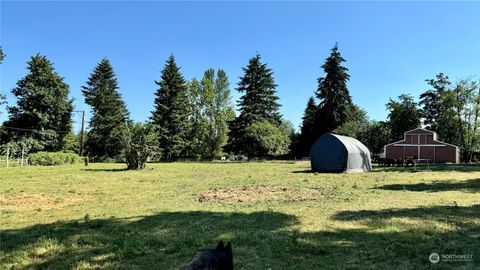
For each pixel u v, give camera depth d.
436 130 66.44
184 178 24.25
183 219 10.40
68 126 65.81
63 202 13.90
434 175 25.39
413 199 13.48
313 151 30.67
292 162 53.94
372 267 6.28
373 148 74.94
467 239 7.77
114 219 10.55
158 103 67.38
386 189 16.78
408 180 21.50
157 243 7.80
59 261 6.82
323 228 8.99
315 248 7.31
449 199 13.41
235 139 66.62
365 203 12.65
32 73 60.88
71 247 7.62
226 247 4.50
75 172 29.83
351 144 30.44
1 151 57.56
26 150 58.41
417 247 7.27
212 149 73.44
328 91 62.53
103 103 69.94
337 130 60.34
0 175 26.02
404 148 55.28
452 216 10.16
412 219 9.80
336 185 18.78
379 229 8.75
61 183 20.45
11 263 6.77
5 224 10.05
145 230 9.14
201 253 4.27
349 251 7.16
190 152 69.69
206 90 72.75
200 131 71.00
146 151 34.84
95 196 15.48
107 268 6.45
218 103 74.88
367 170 31.81
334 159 29.28
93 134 69.12
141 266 6.52
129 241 7.76
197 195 15.59
